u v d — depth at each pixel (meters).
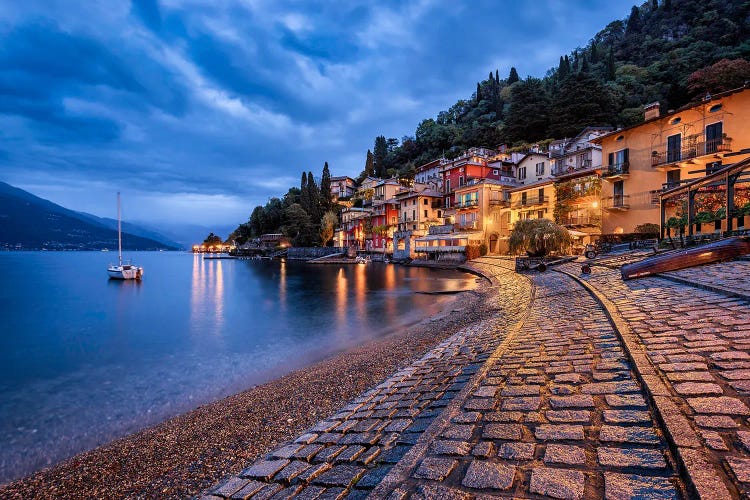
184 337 19.88
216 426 8.20
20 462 7.61
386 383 8.20
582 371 5.17
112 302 34.19
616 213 33.81
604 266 19.33
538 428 3.72
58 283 52.78
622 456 3.01
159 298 36.56
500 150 77.62
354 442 4.96
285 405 8.92
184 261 137.38
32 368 14.70
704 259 11.80
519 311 13.41
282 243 121.81
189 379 12.82
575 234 33.75
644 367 4.62
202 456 6.93
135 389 12.00
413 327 18.06
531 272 28.06
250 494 4.23
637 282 11.98
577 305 10.92
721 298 7.56
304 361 14.02
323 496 3.69
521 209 49.44
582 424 3.66
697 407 3.47
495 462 3.21
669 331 6.06
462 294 28.27
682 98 62.47
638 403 3.89
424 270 55.81
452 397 5.61
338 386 9.75
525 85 81.12
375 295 32.25
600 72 89.06
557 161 48.75
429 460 3.42
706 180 15.39
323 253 100.75
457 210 60.44
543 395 4.55
